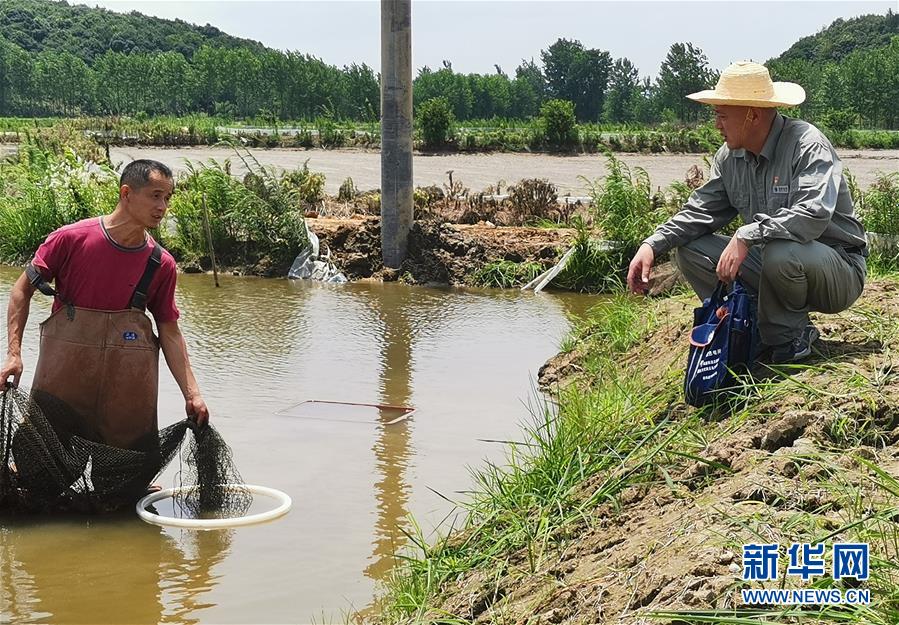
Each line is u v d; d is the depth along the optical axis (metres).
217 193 14.82
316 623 4.44
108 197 15.70
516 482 5.40
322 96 83.00
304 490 6.07
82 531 5.51
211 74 99.81
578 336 9.30
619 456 5.16
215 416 7.50
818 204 5.24
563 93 114.81
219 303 12.08
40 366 5.70
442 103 42.91
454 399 7.96
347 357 9.34
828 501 3.93
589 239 13.45
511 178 29.09
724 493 4.25
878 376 5.00
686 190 13.91
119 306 5.70
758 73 5.46
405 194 14.14
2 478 5.67
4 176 17.55
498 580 4.35
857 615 3.10
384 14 13.60
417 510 5.73
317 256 14.30
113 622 4.45
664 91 68.62
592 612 3.71
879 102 58.06
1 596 4.70
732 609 3.32
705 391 5.42
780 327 5.52
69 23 163.25
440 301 12.45
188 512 5.80
